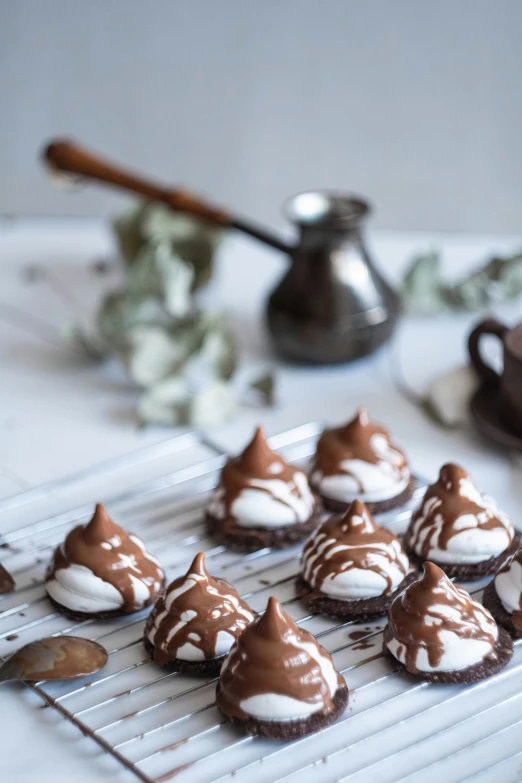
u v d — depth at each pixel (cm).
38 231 127
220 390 99
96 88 160
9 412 100
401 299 109
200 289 112
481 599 82
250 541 87
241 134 162
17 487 93
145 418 99
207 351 103
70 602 82
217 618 79
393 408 100
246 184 166
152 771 74
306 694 75
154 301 108
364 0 151
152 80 159
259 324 111
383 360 106
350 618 82
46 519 89
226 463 89
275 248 104
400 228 168
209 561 86
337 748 75
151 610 82
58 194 169
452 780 73
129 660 79
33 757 75
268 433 98
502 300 111
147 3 154
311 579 83
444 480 85
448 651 77
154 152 165
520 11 150
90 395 103
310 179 165
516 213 165
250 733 75
